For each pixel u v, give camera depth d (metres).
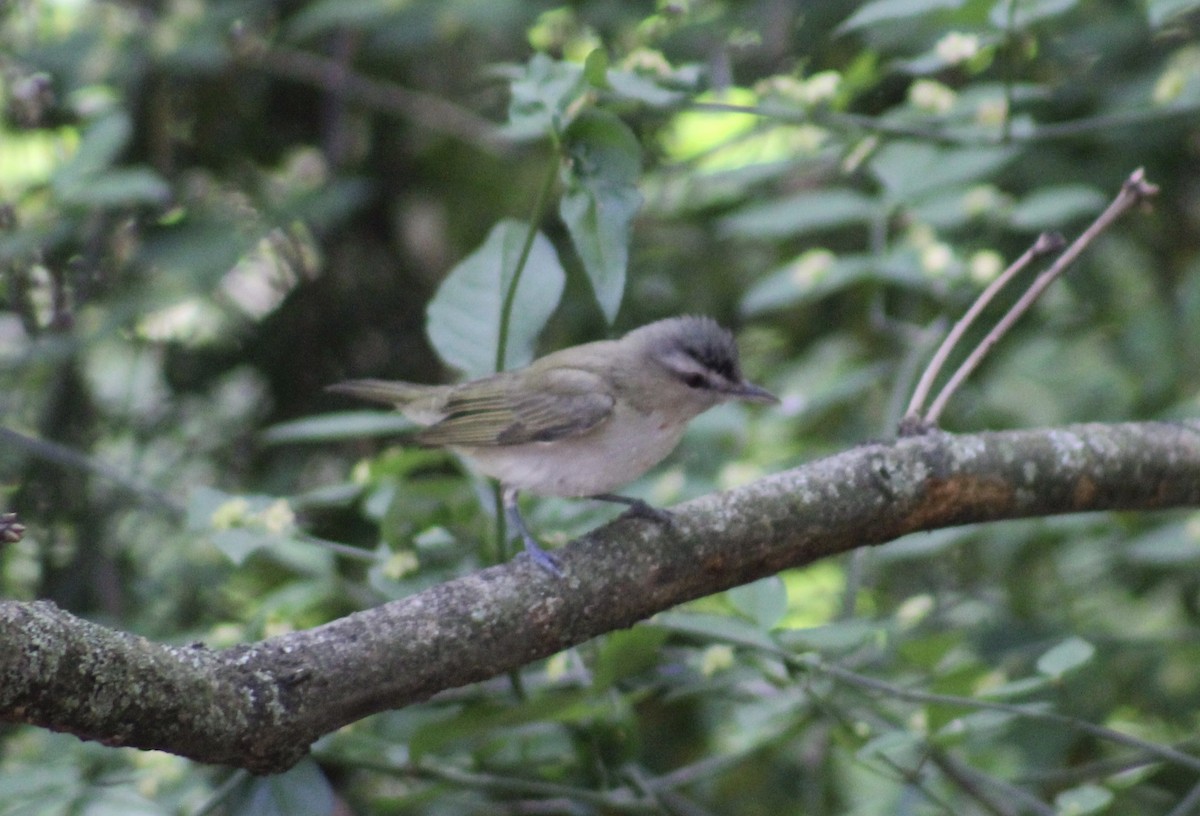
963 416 12.69
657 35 12.48
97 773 8.98
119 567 12.80
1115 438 8.14
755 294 10.54
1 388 13.07
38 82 13.13
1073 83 12.23
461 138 14.82
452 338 8.53
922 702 7.94
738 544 7.47
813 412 11.77
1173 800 10.89
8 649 5.44
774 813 11.96
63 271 12.80
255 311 14.17
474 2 12.12
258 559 12.19
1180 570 11.98
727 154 14.15
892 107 13.27
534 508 9.88
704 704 12.19
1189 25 12.03
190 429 13.73
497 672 6.91
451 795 10.30
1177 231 13.38
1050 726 10.60
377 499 9.15
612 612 7.19
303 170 14.98
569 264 14.16
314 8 12.48
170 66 12.67
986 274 10.45
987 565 12.68
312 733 6.30
